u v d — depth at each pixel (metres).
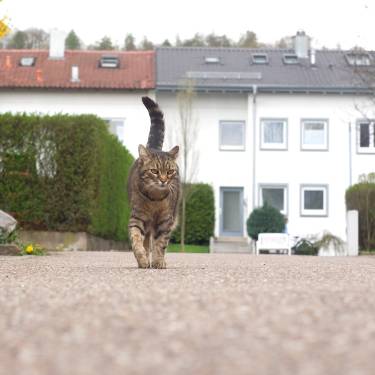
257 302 5.38
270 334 3.99
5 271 9.25
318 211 40.22
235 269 10.08
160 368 3.12
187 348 3.61
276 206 40.34
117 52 42.62
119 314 4.77
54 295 5.89
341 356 3.36
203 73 40.50
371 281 7.79
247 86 39.69
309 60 42.47
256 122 40.16
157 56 42.53
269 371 3.07
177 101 40.31
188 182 38.22
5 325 4.35
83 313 4.83
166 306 5.15
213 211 38.97
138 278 7.84
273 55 43.38
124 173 28.44
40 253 16.48
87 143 22.97
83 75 40.28
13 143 22.95
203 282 7.26
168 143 40.22
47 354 3.45
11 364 3.21
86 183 22.98
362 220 29.83
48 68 40.81
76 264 11.73
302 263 13.62
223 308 5.04
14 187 22.94
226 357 3.38
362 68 27.55
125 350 3.55
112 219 26.27
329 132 40.12
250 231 36.00
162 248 10.19
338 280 7.81
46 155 22.97
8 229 15.99
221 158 40.53
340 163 40.25
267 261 14.84
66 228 23.03
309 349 3.55
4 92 39.66
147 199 9.98
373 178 31.38
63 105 39.81
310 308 5.02
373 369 3.10
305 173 40.25
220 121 40.66
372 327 4.23
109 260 13.92
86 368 3.11
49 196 22.97
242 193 40.56
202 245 39.16
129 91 39.97
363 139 40.12
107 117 39.94
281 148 40.22
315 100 40.25
